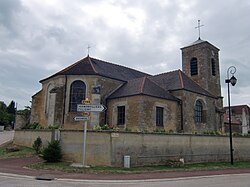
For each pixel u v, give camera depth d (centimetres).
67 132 1412
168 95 2294
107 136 1341
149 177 1082
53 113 2173
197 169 1391
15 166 1255
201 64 3102
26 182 880
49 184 857
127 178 1038
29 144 1916
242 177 1161
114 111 2202
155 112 2105
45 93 2459
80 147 1370
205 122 2502
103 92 2289
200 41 3188
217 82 3198
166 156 1525
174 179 1047
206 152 1761
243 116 2747
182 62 3303
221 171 1376
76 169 1174
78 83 2284
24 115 2925
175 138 1598
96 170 1175
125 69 2870
